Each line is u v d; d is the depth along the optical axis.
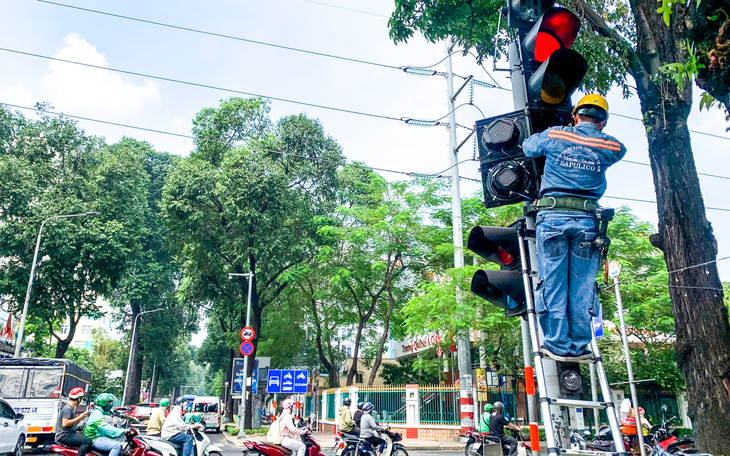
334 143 30.69
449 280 20.19
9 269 27.30
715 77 4.78
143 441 9.29
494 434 11.77
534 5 4.25
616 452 2.69
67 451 8.71
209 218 27.70
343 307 29.75
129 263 31.38
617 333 20.73
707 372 7.17
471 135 15.27
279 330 30.98
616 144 3.08
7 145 29.88
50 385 17.00
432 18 10.86
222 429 31.84
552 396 3.47
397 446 11.70
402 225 24.22
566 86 3.71
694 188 7.82
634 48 9.40
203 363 61.59
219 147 29.86
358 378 44.03
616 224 20.22
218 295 32.19
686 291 7.54
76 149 30.95
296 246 26.48
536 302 3.07
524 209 3.62
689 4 4.94
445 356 26.06
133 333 43.81
